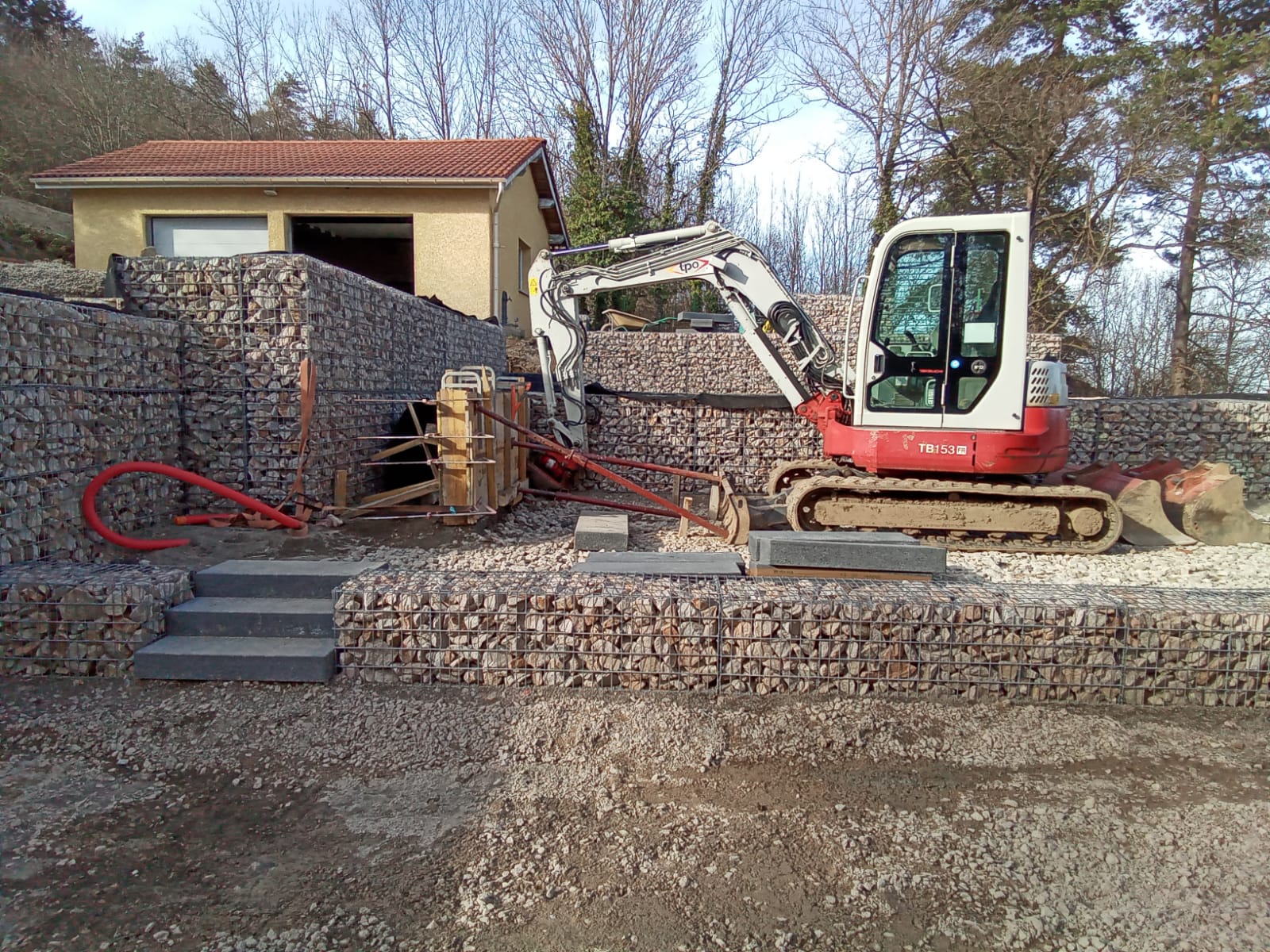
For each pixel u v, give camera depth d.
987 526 8.22
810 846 3.30
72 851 3.23
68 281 13.92
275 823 3.46
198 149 18.73
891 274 8.20
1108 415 12.79
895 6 26.45
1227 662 4.60
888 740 4.17
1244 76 20.39
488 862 3.18
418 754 4.00
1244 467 12.59
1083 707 4.59
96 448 6.21
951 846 3.31
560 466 10.66
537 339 10.27
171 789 3.70
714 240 9.35
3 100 27.66
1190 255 23.11
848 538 5.90
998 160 24.20
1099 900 3.00
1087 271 24.55
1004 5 24.19
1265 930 2.85
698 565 5.82
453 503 7.85
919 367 8.18
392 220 17.27
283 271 7.41
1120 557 8.10
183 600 5.19
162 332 7.15
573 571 5.50
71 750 4.01
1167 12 22.17
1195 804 3.65
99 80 30.39
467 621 4.70
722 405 12.39
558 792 3.69
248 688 4.67
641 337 21.38
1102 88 22.52
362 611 4.73
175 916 2.87
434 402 8.21
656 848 3.28
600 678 4.69
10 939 2.74
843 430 8.66
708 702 4.54
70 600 4.78
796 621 4.62
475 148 18.75
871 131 27.81
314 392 7.50
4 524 5.27
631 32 29.92
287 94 35.97
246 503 6.76
